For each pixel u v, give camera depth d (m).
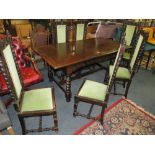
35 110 1.80
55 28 3.09
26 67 2.59
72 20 3.67
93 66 3.66
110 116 2.39
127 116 2.40
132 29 3.46
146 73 3.70
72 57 2.45
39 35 3.24
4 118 1.65
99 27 3.65
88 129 2.15
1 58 1.46
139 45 2.41
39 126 2.10
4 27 3.96
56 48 2.81
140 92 3.00
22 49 2.57
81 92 2.11
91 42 3.22
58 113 2.41
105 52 2.69
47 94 2.00
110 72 2.70
